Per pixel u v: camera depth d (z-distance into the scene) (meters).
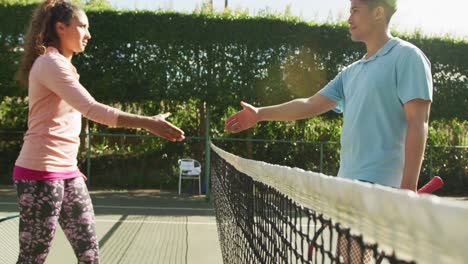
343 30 14.12
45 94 2.72
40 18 2.88
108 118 2.58
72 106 2.63
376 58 2.73
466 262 0.64
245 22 13.88
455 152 14.70
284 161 14.60
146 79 13.70
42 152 2.71
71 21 2.87
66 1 2.92
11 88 13.69
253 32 13.89
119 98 13.72
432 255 0.73
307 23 14.08
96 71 13.67
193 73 13.78
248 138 14.62
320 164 13.87
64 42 2.90
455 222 0.65
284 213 1.98
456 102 14.55
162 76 13.72
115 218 8.90
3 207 9.87
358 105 2.73
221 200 6.47
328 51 14.11
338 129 14.96
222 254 5.74
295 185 1.77
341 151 2.90
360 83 2.77
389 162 2.62
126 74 13.69
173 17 13.77
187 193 13.21
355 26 2.78
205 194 13.22
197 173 13.11
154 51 13.76
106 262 5.50
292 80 14.02
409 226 0.80
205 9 13.98
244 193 3.39
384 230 0.93
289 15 14.15
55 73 2.65
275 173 2.17
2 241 3.55
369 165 2.65
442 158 14.75
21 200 2.70
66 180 2.82
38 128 2.73
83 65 13.65
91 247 2.89
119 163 14.12
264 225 2.49
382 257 0.95
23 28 13.59
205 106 14.37
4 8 13.57
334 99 3.23
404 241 0.84
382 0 2.70
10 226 3.62
